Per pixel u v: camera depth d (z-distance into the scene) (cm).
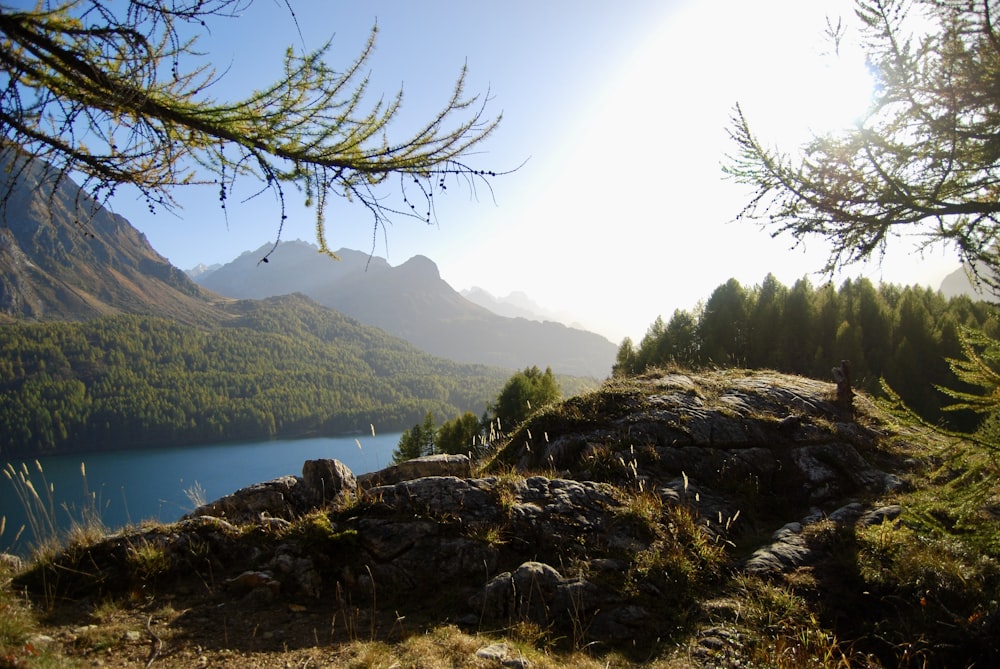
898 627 521
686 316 4397
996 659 475
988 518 548
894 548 623
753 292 4384
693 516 716
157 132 304
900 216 473
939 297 4450
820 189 496
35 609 464
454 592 541
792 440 959
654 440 912
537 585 527
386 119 324
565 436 935
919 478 874
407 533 593
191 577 545
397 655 417
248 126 311
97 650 412
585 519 643
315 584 534
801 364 3741
